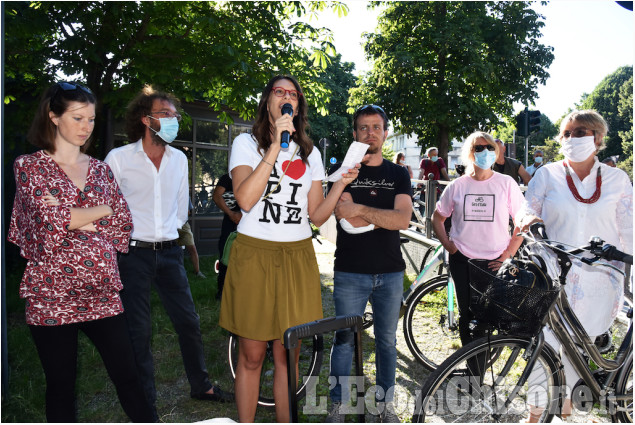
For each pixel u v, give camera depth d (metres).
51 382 2.05
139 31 6.29
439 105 17.52
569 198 2.78
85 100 2.04
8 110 6.21
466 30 17.50
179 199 3.14
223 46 5.89
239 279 2.30
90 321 2.12
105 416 3.03
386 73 18.16
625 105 36.72
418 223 6.97
